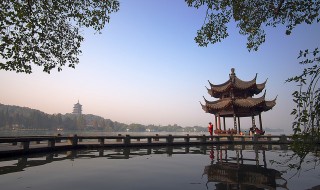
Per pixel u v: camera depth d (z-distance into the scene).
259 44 10.05
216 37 9.96
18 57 9.98
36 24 10.48
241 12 9.17
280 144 28.14
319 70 5.32
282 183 8.09
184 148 23.11
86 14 11.84
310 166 11.73
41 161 13.11
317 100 5.21
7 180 8.24
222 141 29.72
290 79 5.48
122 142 25.95
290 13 7.72
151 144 25.03
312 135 5.18
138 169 10.78
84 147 21.31
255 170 10.62
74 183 7.88
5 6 9.78
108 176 9.12
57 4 10.99
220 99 37.19
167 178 8.81
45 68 11.40
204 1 9.55
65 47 11.85
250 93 36.97
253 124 34.38
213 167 11.45
